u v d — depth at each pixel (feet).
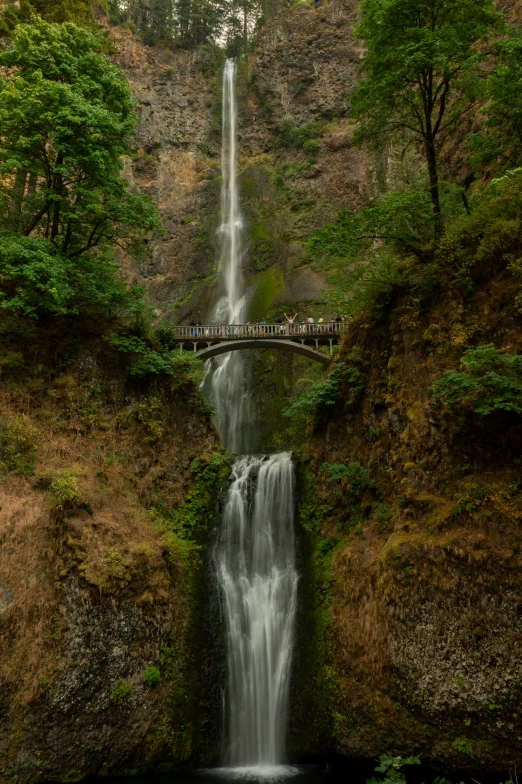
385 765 22.59
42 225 68.39
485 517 42.68
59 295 57.26
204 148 195.42
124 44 201.16
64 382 60.08
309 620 53.52
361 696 45.32
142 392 65.62
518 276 47.09
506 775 37.63
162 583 51.93
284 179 173.58
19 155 58.70
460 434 47.11
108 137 63.21
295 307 132.05
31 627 43.73
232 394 127.65
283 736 49.93
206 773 46.11
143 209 66.18
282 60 195.83
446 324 51.78
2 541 46.06
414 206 54.29
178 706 48.75
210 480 65.57
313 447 65.92
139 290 69.00
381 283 59.06
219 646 54.54
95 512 51.80
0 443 52.44
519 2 93.66
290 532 62.54
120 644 46.73
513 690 38.11
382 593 45.68
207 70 211.20
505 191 50.39
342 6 196.24
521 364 41.65
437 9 58.03
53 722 42.09
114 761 44.14
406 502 48.70
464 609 41.06
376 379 58.03
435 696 40.63
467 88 61.62
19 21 76.07
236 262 159.53
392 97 61.72
